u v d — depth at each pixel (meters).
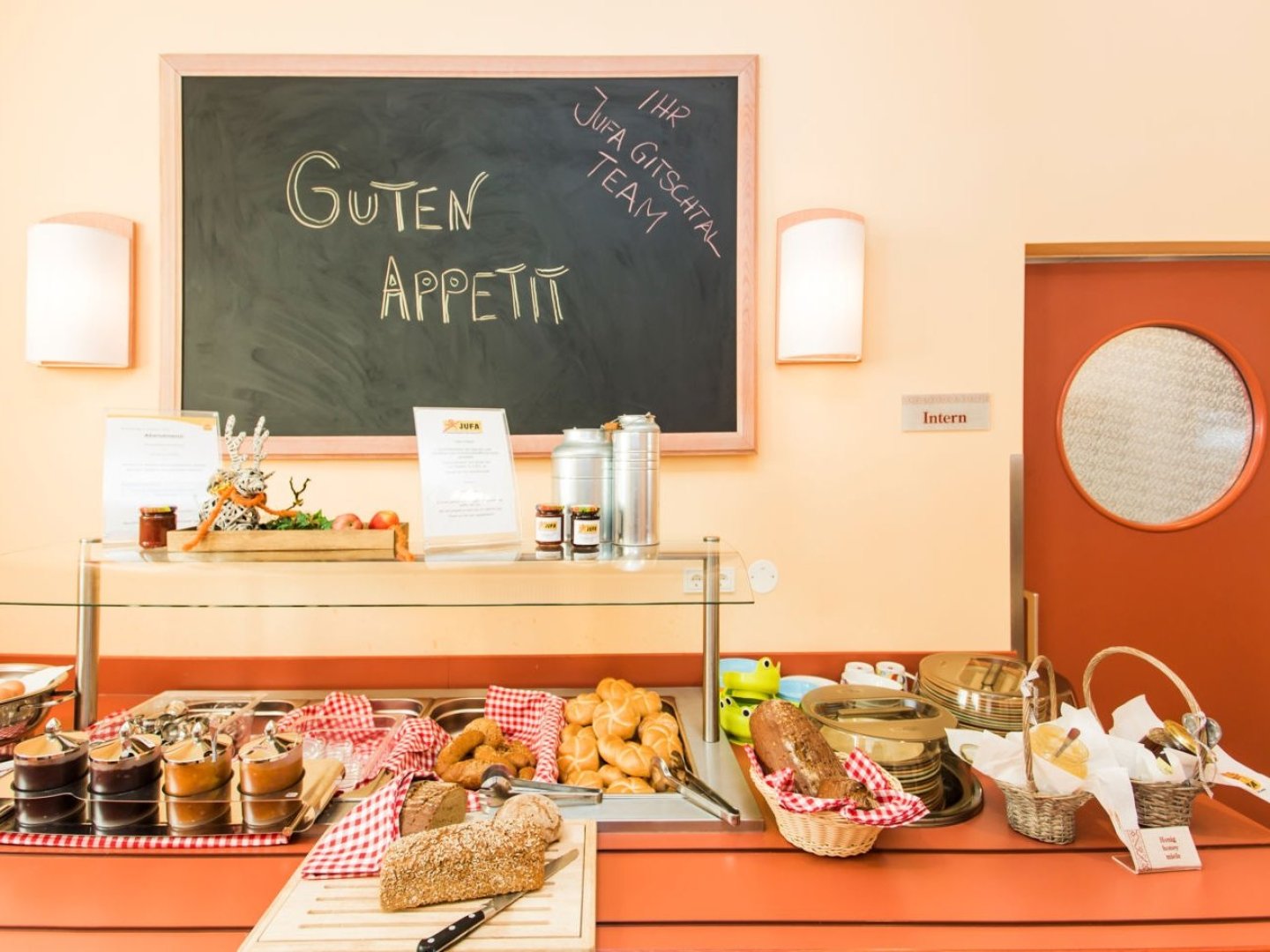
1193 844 0.89
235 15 1.43
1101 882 0.84
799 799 0.85
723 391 1.46
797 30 1.46
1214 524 1.64
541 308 1.45
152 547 1.04
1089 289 1.60
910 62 1.47
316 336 1.43
